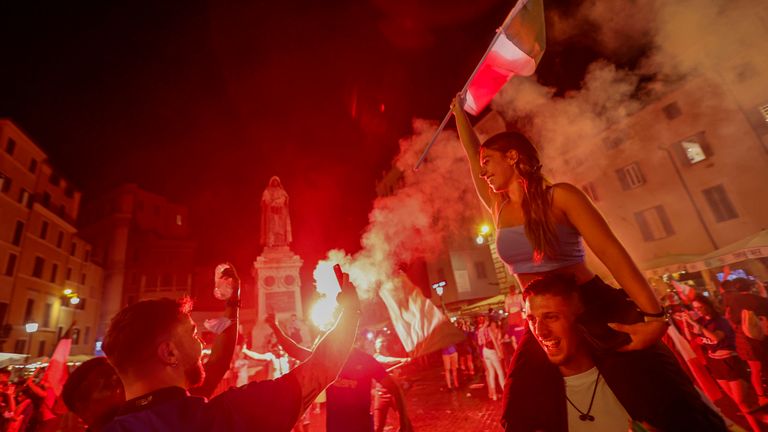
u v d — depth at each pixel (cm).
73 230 3450
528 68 242
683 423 132
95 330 3884
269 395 115
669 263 1392
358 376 319
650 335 138
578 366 158
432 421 736
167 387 121
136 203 4534
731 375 461
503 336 894
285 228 1603
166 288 4278
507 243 177
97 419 182
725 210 1836
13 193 2745
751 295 471
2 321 2611
